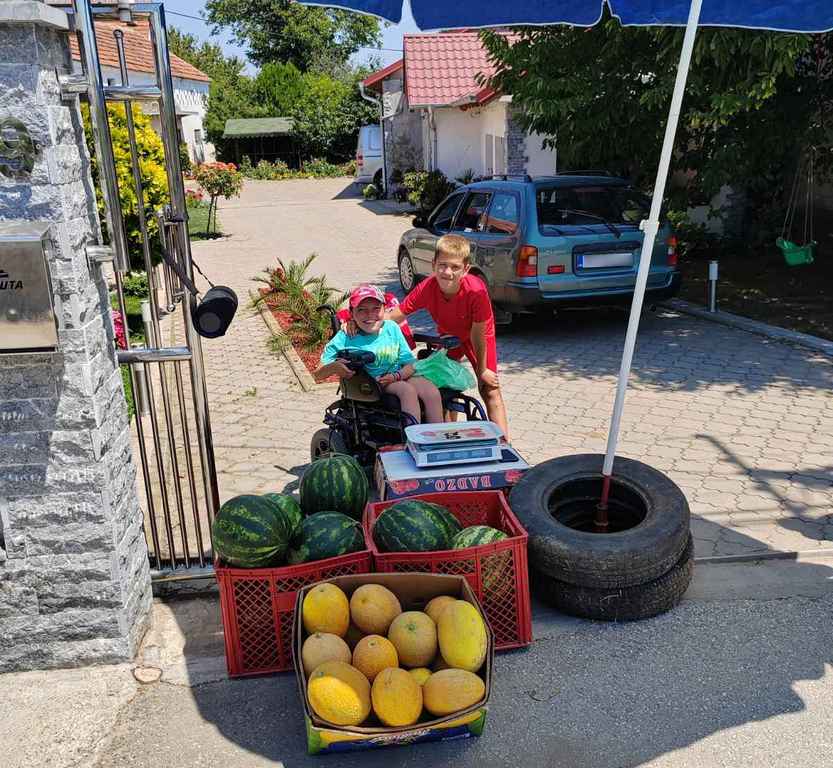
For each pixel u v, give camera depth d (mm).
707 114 8906
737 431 6730
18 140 3332
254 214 26438
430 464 4586
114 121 11328
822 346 8945
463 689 3203
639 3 4094
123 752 3402
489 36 10773
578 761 3285
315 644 3344
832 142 11844
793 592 4398
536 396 7828
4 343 3441
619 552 3994
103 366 3834
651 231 4047
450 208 11453
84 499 3729
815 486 5660
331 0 3840
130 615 3984
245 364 9305
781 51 7867
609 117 10383
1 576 3785
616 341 9719
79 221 3645
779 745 3324
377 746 3330
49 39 3426
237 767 3303
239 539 3775
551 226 9305
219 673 3887
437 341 5629
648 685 3703
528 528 4176
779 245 11953
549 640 4035
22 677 3893
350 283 13992
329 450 5730
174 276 4211
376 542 4039
